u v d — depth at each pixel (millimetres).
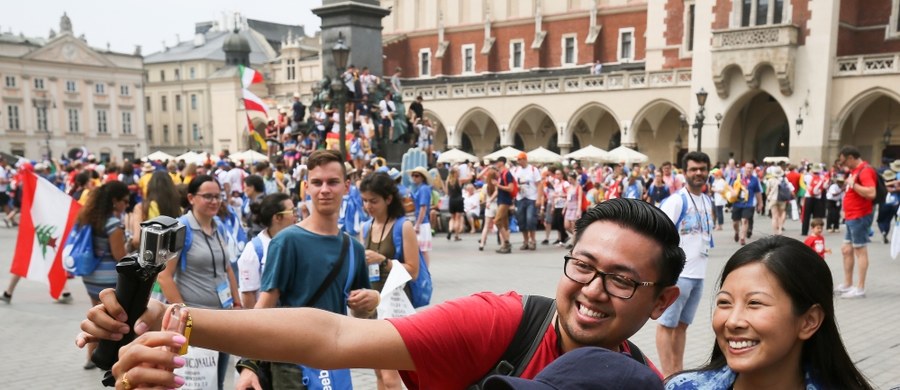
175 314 1531
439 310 1958
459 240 18875
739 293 2193
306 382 3686
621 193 20734
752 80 34625
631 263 1866
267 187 17906
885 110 35062
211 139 80875
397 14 59531
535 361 1936
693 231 5812
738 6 34969
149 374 1374
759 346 2152
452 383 1920
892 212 16703
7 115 68312
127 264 1396
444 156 36156
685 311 5953
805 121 33812
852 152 9875
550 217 17594
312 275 3895
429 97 46938
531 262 14094
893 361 6715
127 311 1435
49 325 8734
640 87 38906
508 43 53812
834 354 2229
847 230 10062
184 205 7074
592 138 44906
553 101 41906
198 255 4832
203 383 4062
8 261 14828
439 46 56438
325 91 21703
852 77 32938
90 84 74625
